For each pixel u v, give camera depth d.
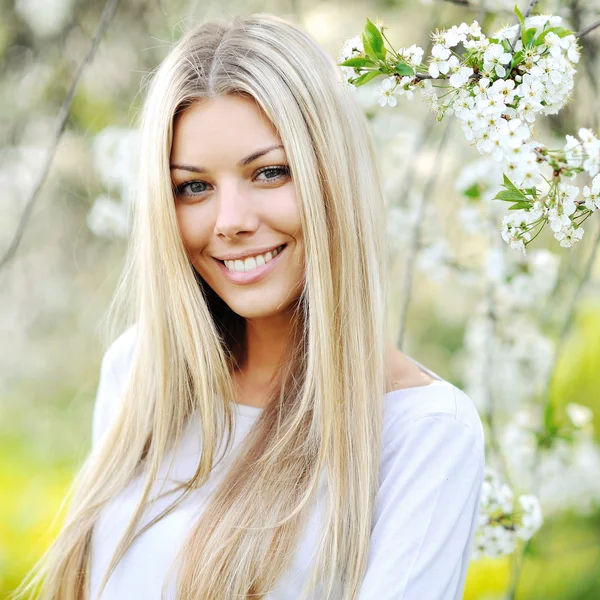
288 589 2.37
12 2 5.24
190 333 2.62
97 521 2.78
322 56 2.54
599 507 5.76
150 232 2.58
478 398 4.39
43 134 5.47
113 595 2.56
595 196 1.97
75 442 7.39
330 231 2.45
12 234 6.12
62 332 7.30
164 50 4.71
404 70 2.17
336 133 2.46
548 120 3.97
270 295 2.50
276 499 2.43
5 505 6.17
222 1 4.45
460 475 2.32
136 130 4.35
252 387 2.82
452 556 2.28
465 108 2.12
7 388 7.81
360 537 2.31
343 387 2.45
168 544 2.50
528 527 3.16
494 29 3.63
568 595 5.50
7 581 5.46
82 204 5.95
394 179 4.54
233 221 2.37
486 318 4.36
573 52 2.07
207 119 2.37
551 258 3.98
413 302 8.02
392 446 2.41
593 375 6.10
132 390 2.86
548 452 3.83
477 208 3.91
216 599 2.35
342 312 2.46
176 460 2.75
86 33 5.18
